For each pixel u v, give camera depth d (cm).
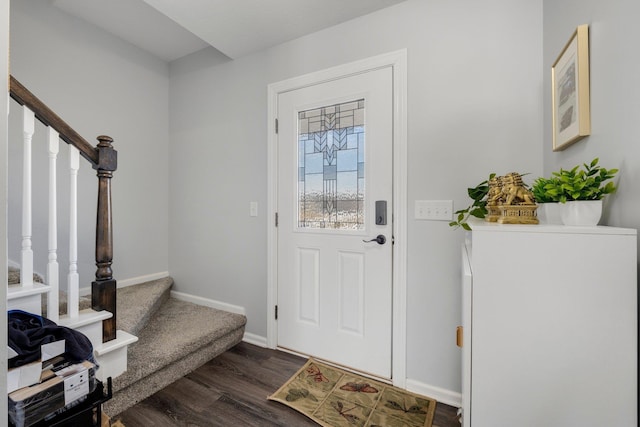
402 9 178
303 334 214
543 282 86
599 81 99
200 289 270
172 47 267
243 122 242
